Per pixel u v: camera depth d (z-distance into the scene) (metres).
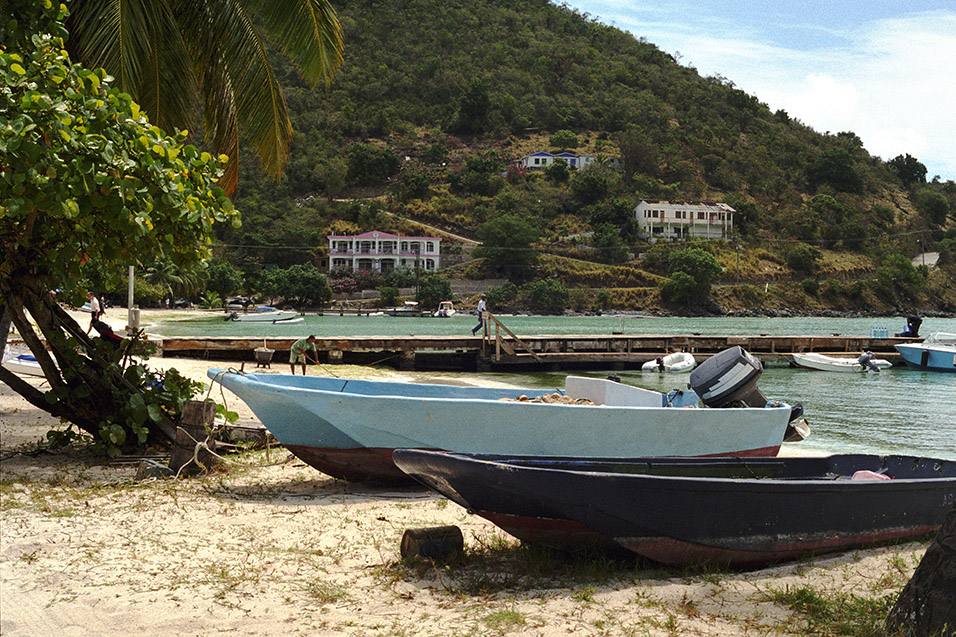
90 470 7.80
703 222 126.94
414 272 103.75
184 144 8.18
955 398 19.70
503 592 4.57
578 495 4.72
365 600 4.39
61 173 6.48
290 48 11.47
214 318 64.81
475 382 20.69
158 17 10.48
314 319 71.94
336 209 122.44
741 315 108.88
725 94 197.62
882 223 149.25
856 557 5.46
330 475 7.90
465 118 160.38
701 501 4.93
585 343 27.22
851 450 12.21
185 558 5.05
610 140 163.12
